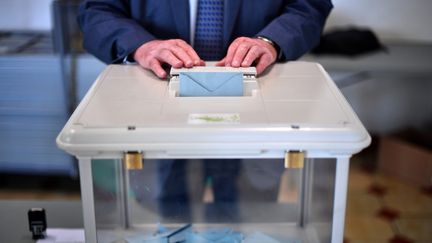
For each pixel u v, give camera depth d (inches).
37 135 96.6
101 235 33.6
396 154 108.6
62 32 90.0
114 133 28.8
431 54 101.3
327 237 33.9
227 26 48.4
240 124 29.5
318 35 51.0
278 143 29.0
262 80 38.4
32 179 110.4
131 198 37.2
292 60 45.9
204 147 28.8
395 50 104.0
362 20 111.9
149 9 49.0
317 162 35.3
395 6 110.3
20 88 93.4
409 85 120.1
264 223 39.2
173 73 36.9
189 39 49.7
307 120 30.3
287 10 50.0
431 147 110.7
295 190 39.9
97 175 31.5
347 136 29.1
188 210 39.8
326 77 39.2
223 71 36.5
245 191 41.8
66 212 45.3
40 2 108.0
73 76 92.1
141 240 36.3
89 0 50.2
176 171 39.8
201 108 32.3
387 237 89.6
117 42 45.9
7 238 41.2
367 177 109.6
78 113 31.4
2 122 95.6
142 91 35.7
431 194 103.0
